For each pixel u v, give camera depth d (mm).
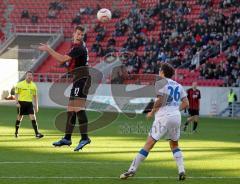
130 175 27797
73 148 42156
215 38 105562
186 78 100938
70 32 128375
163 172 30656
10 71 119375
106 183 26906
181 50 106812
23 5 138375
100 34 121812
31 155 37656
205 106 94625
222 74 97812
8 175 28969
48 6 136625
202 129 66375
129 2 128375
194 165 33969
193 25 111000
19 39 128750
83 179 27969
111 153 39500
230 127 69812
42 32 130000
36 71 118375
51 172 30156
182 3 117438
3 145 44094
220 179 28547
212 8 113062
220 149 43844
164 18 116500
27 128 61688
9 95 119188
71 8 134000
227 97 92625
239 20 106500
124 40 118375
